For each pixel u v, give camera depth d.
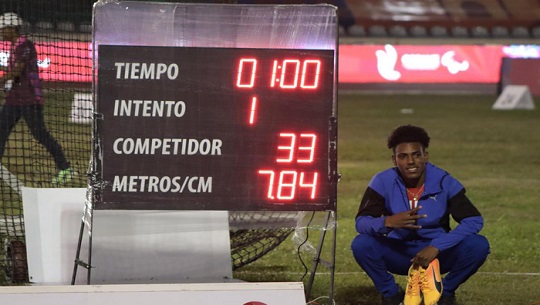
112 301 7.55
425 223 8.70
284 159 8.06
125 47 7.91
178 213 8.83
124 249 8.79
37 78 12.26
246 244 9.86
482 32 48.16
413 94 41.50
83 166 11.31
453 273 8.85
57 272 8.95
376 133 27.97
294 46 8.10
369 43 46.25
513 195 17.30
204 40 8.06
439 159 22.62
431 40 47.03
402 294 8.91
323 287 9.95
